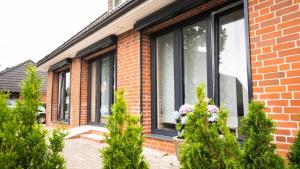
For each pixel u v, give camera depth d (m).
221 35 4.96
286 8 3.41
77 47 8.94
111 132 2.05
